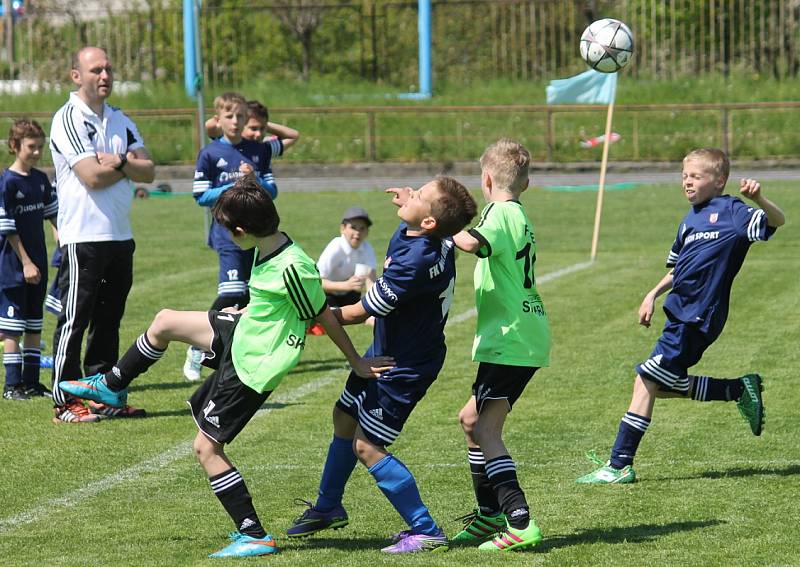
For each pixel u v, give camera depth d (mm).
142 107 76875
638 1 81938
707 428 18391
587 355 24203
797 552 12492
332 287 22141
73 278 19375
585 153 70250
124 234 19719
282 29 88188
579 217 51156
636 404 15633
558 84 71812
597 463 15672
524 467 16391
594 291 32469
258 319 12492
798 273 34500
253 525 12719
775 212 15008
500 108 69438
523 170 13266
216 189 22797
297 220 50812
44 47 83750
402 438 18109
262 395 12547
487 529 13211
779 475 15633
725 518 13789
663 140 70000
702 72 79062
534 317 12898
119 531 13711
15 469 16547
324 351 25656
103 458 17125
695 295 15477
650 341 25547
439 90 81938
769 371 22203
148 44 86188
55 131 19312
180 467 16641
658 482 15492
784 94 75250
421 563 12281
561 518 13969
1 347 25547
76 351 19531
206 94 79500
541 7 81688
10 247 21312
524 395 20906
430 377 12562
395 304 12234
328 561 12414
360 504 14805
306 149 72000
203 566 12328
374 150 71188
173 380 22781
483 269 12945
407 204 12297
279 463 16781
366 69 88625
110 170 19000
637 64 81312
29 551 12977
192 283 34750
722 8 79062
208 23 84688
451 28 88188
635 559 12352
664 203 55062
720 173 15594
